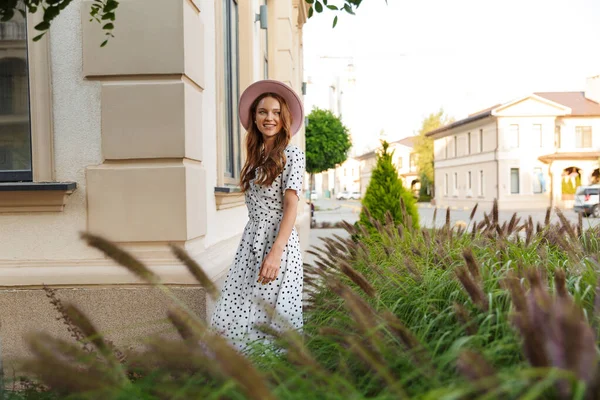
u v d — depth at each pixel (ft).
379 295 7.81
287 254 9.33
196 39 11.97
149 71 11.13
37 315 10.98
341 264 6.72
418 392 4.70
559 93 143.13
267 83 9.77
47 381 3.92
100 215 11.18
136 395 4.39
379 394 4.93
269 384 4.75
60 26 11.36
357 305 5.35
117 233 11.14
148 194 11.15
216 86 14.75
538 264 9.42
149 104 11.16
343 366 5.27
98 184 11.17
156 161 11.23
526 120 125.08
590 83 135.95
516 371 4.35
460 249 10.79
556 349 3.61
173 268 11.03
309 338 7.06
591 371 3.41
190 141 11.48
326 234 52.19
